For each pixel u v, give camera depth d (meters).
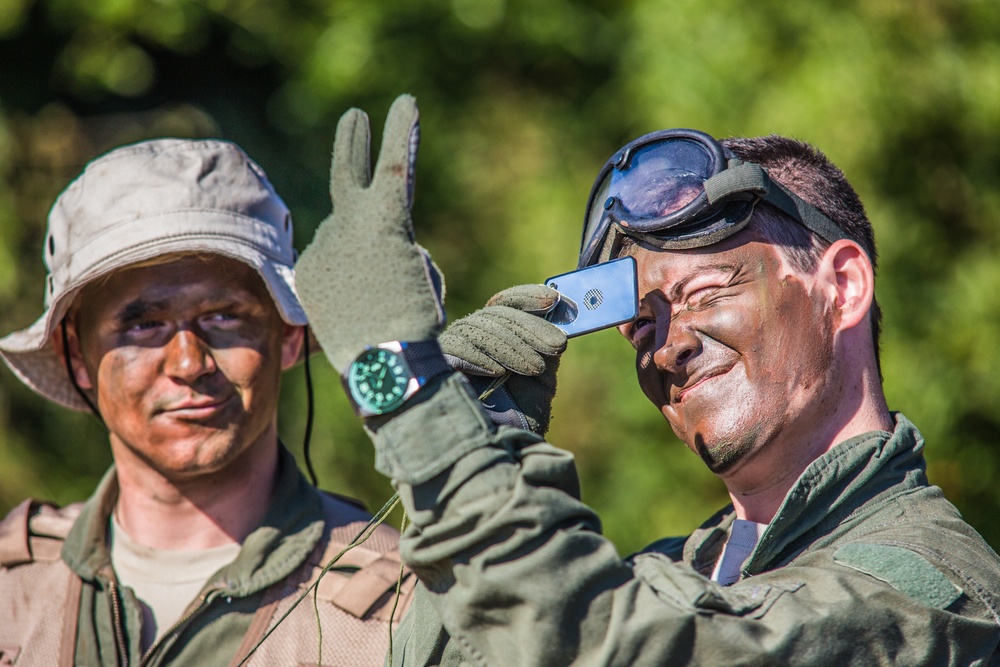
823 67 16.34
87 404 7.73
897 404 16.14
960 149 17.14
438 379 4.34
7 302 16.98
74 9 17.50
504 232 18.97
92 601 6.92
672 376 5.33
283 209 7.50
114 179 6.99
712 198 5.17
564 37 19.00
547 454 4.34
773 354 5.18
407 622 5.74
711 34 16.94
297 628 6.67
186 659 6.64
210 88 19.16
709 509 17.30
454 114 19.45
